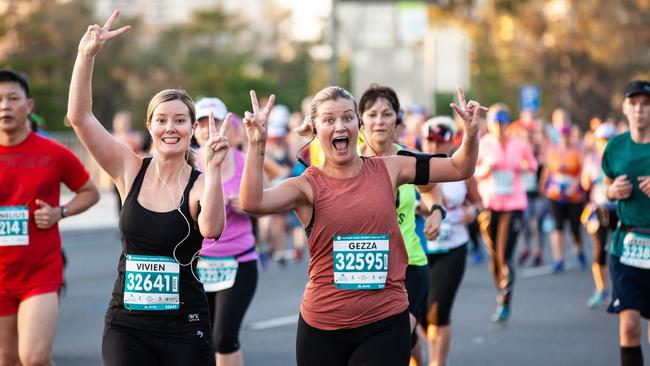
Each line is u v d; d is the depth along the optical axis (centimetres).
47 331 975
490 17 8081
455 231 1224
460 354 1420
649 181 1093
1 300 987
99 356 1395
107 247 2872
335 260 793
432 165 818
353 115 798
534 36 7850
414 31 4744
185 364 809
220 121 1134
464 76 4488
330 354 799
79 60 838
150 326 809
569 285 2145
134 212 815
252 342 1506
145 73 8881
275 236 2545
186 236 812
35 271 991
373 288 790
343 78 11094
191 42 9331
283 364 1348
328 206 792
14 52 7075
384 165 812
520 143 1834
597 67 7662
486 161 1794
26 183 1004
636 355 1090
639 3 7350
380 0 4781
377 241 793
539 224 2506
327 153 800
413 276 1050
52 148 1024
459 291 2047
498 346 1477
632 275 1103
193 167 849
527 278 2269
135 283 810
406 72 4719
